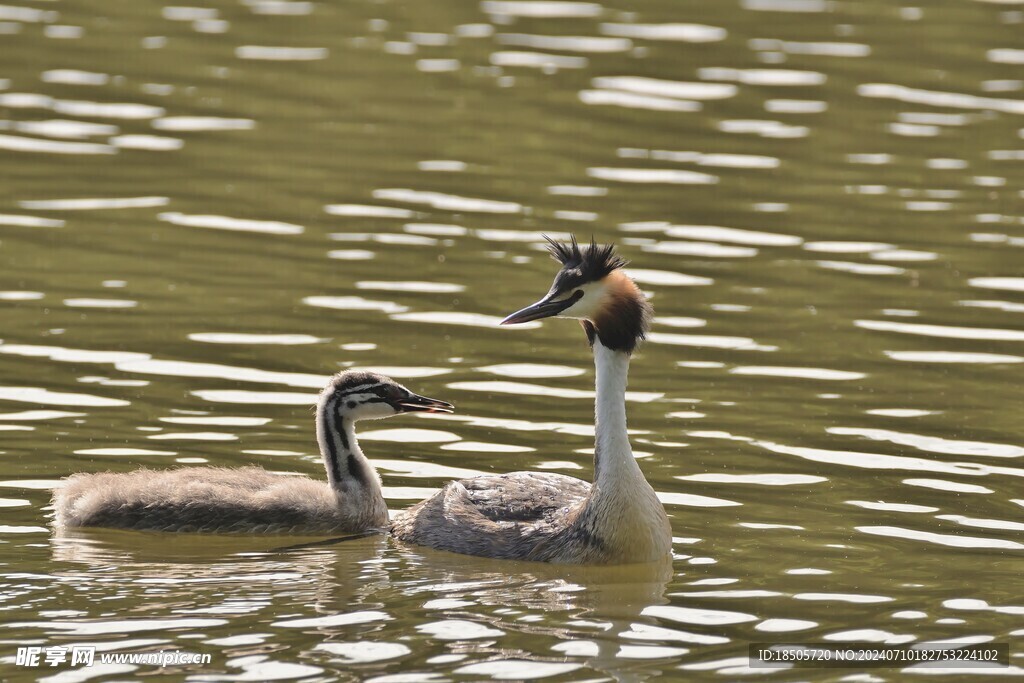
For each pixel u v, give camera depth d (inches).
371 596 470.0
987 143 1023.6
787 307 759.1
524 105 1079.6
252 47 1194.0
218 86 1099.3
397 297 764.0
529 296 768.3
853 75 1148.5
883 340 717.3
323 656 422.0
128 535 534.3
